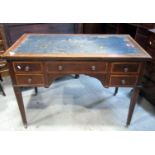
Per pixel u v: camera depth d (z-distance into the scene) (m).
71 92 2.31
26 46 1.54
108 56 1.35
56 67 1.42
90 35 1.88
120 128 1.75
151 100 2.01
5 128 1.74
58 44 1.60
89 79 2.62
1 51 2.31
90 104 2.08
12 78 1.46
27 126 1.76
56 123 1.80
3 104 2.07
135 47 1.55
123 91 2.33
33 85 1.50
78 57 1.34
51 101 2.13
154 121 1.83
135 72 1.44
